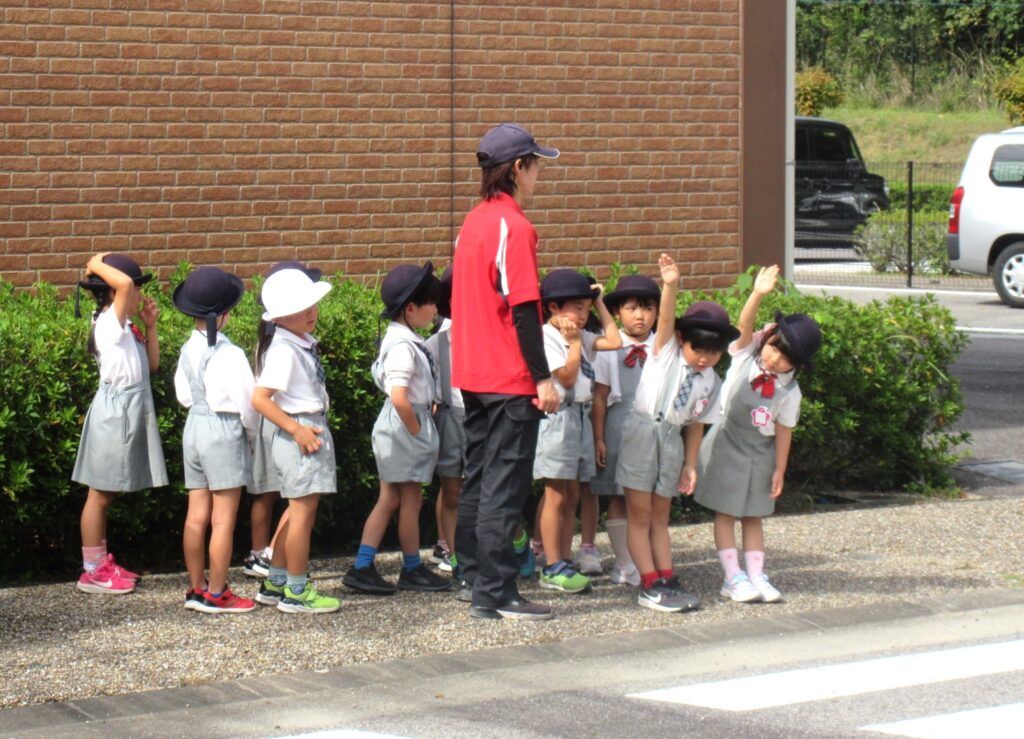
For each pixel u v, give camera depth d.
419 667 5.41
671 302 6.04
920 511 8.23
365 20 9.52
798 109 34.91
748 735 4.71
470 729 4.76
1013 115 35.75
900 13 42.75
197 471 6.09
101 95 8.78
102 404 6.29
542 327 5.98
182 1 8.96
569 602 6.34
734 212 10.80
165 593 6.44
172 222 9.05
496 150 5.91
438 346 6.64
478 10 9.86
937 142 35.69
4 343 6.52
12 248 8.59
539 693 5.14
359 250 9.62
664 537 6.29
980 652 5.66
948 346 8.87
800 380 8.40
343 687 5.20
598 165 10.30
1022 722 4.85
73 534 6.91
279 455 6.02
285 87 9.31
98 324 6.32
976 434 10.61
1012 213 17.95
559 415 6.32
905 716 4.91
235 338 7.15
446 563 6.90
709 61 10.62
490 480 5.99
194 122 9.06
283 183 9.36
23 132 8.58
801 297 8.99
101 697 5.05
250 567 6.77
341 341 7.17
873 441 8.72
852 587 6.59
